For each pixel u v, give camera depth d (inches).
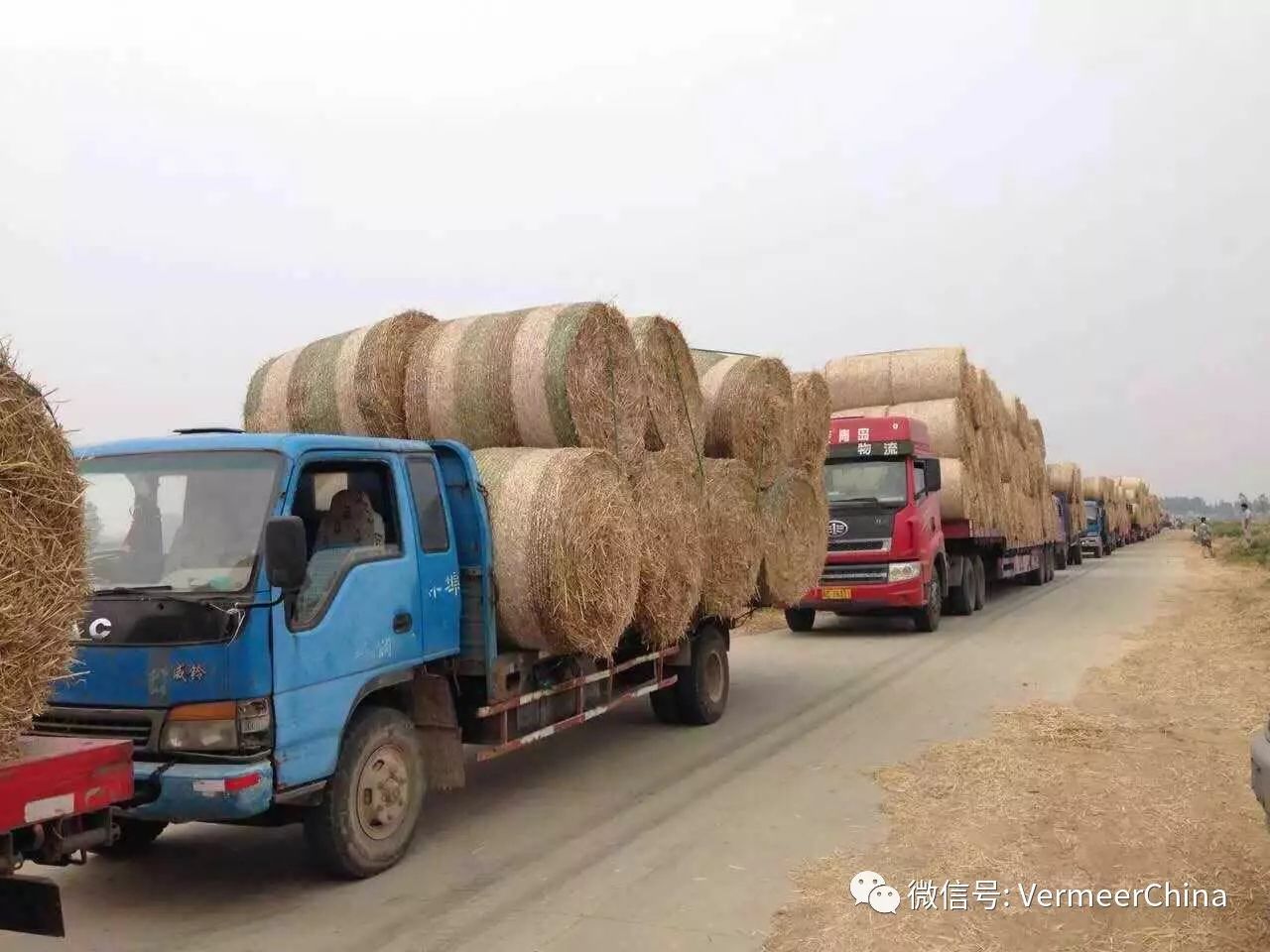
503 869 205.5
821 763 281.1
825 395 429.4
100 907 191.6
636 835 223.9
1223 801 229.0
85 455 203.6
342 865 196.7
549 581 229.8
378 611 204.2
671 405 309.3
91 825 142.9
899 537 544.1
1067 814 222.8
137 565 190.2
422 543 219.8
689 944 165.5
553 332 262.1
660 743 315.9
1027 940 163.3
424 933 174.1
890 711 348.2
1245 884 183.3
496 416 267.6
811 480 415.8
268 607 178.4
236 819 186.7
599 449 249.0
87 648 181.6
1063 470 1192.2
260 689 176.4
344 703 193.9
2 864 128.3
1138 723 308.0
